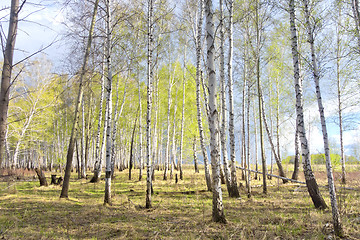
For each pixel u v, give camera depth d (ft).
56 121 91.30
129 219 22.70
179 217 23.53
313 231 17.26
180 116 76.18
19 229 18.92
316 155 67.10
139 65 56.39
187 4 46.68
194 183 51.70
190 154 89.61
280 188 44.11
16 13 12.23
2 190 38.34
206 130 72.28
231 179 35.37
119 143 100.27
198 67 42.63
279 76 60.59
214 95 21.07
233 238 16.53
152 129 70.54
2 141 11.59
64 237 17.20
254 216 22.33
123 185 50.57
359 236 15.89
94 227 19.84
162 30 47.06
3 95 11.75
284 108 61.21
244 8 37.37
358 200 26.81
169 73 67.21
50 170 104.94
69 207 27.94
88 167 108.47
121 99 73.67
